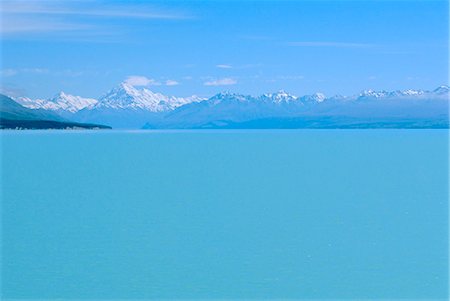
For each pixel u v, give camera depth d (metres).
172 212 27.77
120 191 34.91
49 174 44.53
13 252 20.94
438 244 21.70
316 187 36.25
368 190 34.84
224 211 27.94
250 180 40.16
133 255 20.55
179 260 19.97
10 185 38.09
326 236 22.81
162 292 17.30
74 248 21.31
